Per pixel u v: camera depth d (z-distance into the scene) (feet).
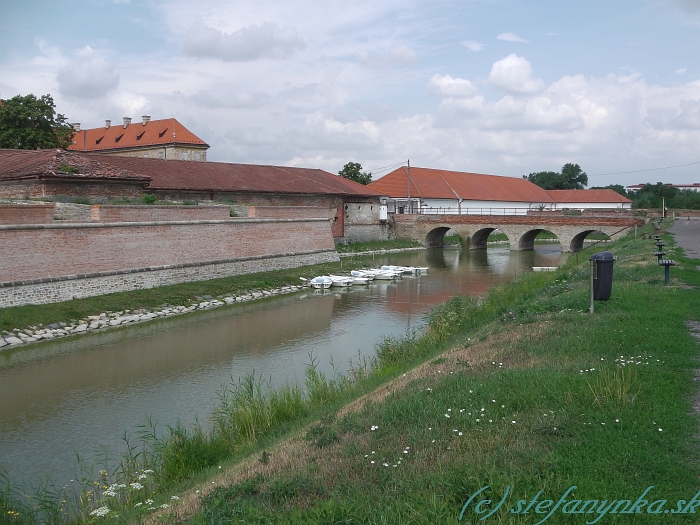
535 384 32.81
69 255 88.38
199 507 25.79
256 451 34.83
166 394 56.44
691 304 51.24
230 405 52.03
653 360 35.29
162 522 25.57
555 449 24.93
